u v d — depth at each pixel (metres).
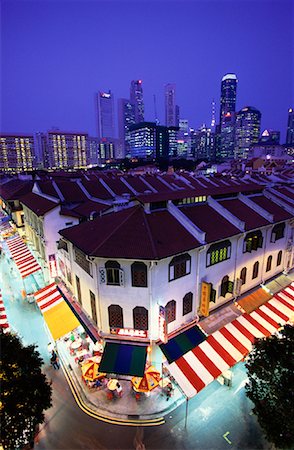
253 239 26.64
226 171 145.62
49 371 23.50
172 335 21.77
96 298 21.45
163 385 21.25
